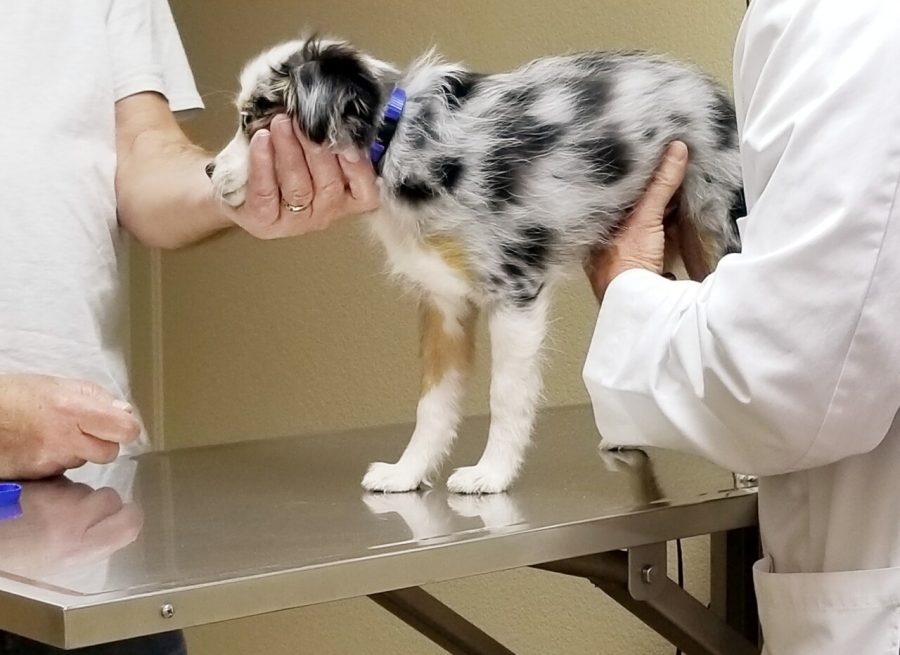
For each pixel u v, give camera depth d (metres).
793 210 0.76
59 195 1.30
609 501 1.03
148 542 0.89
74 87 1.36
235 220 1.19
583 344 1.80
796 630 0.90
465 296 1.15
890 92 0.75
